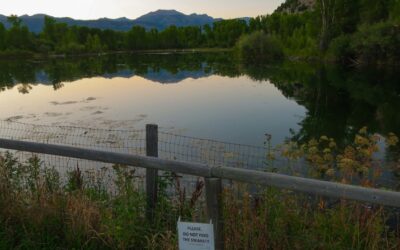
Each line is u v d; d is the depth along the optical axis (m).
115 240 3.86
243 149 10.57
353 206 3.84
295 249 3.49
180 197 4.41
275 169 5.43
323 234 3.56
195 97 22.83
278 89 26.05
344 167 4.72
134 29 117.62
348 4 50.41
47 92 25.22
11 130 14.02
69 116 17.08
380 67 40.16
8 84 30.11
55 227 4.07
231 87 27.38
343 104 20.23
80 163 7.55
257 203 3.89
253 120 16.23
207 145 10.82
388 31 40.09
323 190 2.68
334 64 45.91
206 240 2.87
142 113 17.80
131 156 3.50
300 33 64.62
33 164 5.12
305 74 35.78
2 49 85.25
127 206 4.00
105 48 108.38
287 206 3.92
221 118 16.64
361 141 5.26
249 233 3.54
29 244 3.89
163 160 3.33
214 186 3.07
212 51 99.62
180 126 15.11
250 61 55.44
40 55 87.12
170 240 3.64
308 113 17.83
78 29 111.50
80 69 45.34
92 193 4.63
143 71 41.72
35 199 4.35
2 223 4.17
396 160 9.09
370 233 3.51
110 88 27.19
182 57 73.31
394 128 14.98
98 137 12.47
